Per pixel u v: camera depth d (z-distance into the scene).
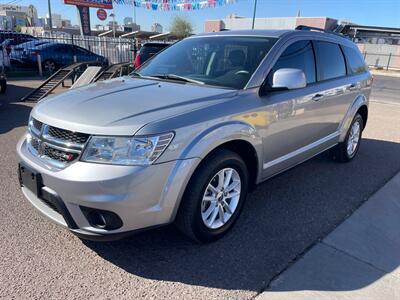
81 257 2.89
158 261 2.88
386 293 2.62
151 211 2.62
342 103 4.77
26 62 16.59
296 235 3.34
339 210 3.87
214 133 2.86
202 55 3.95
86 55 18.05
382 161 5.58
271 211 3.78
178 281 2.67
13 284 2.56
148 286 2.61
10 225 3.29
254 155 3.37
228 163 3.06
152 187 2.57
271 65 3.54
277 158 3.75
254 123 3.26
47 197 2.70
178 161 2.66
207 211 3.05
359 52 5.49
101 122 2.58
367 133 7.46
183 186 2.72
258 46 3.72
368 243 3.26
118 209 2.50
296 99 3.75
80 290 2.54
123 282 2.64
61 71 11.39
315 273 2.81
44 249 2.97
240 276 2.75
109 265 2.81
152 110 2.75
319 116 4.27
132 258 2.91
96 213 2.56
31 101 9.55
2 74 10.58
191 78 3.67
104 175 2.46
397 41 46.00
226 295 2.55
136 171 2.49
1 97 10.14
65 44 17.52
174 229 3.34
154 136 2.54
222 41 4.03
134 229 2.62
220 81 3.48
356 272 2.84
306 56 4.08
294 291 2.61
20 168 3.00
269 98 3.43
